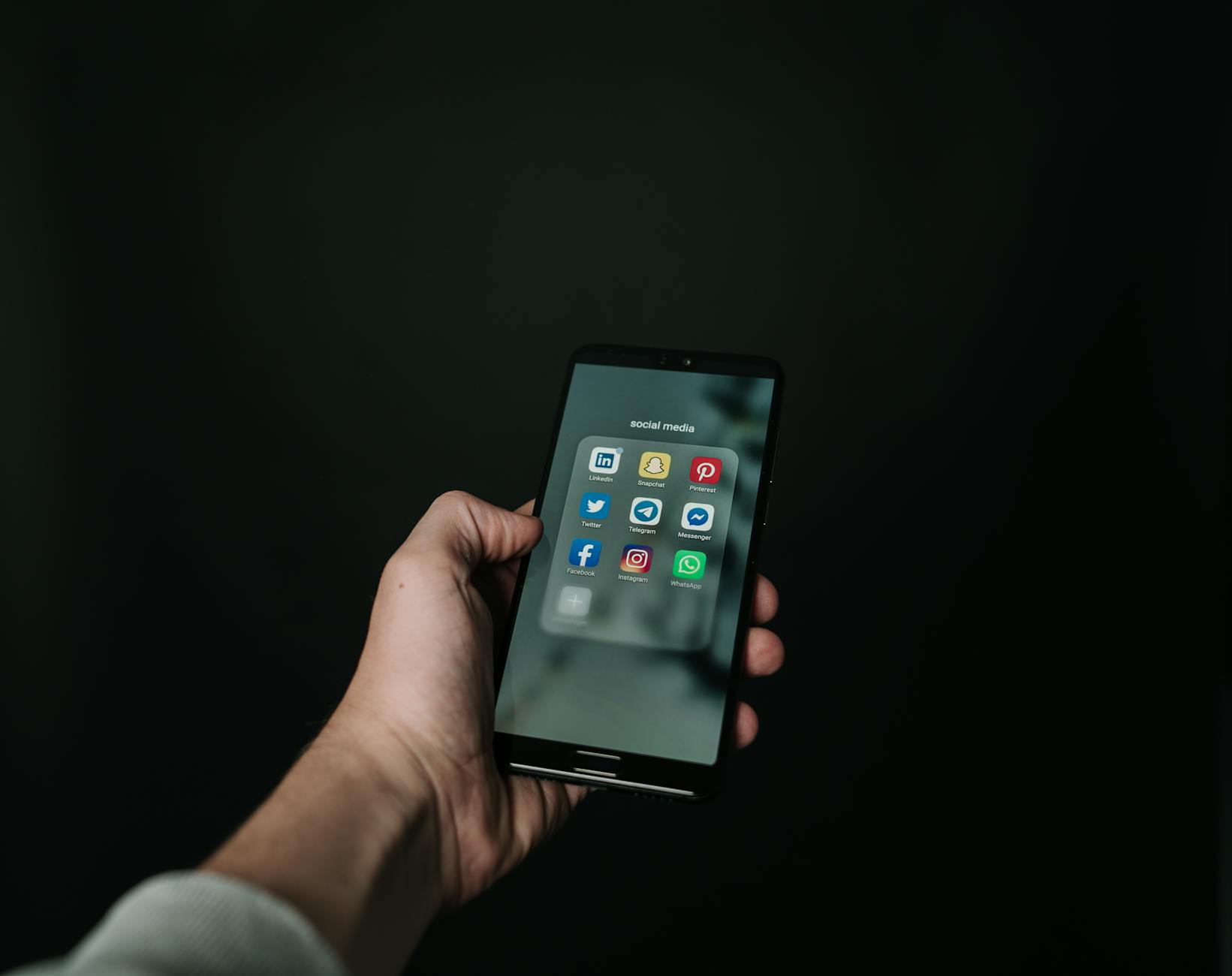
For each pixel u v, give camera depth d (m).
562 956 1.44
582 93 1.67
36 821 1.54
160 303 1.66
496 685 0.73
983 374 1.58
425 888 0.55
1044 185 1.59
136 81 1.69
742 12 1.64
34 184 1.65
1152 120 1.57
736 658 0.73
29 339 1.63
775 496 1.59
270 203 1.68
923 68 1.61
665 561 0.76
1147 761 1.45
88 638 1.60
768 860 1.46
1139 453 1.53
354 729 0.60
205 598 1.61
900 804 1.47
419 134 1.69
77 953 0.29
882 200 1.61
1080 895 1.40
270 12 1.69
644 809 1.48
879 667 1.52
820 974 1.42
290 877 0.42
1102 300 1.56
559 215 1.67
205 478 1.64
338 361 1.66
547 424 1.65
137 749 1.57
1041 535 1.53
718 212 1.65
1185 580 1.49
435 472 1.65
